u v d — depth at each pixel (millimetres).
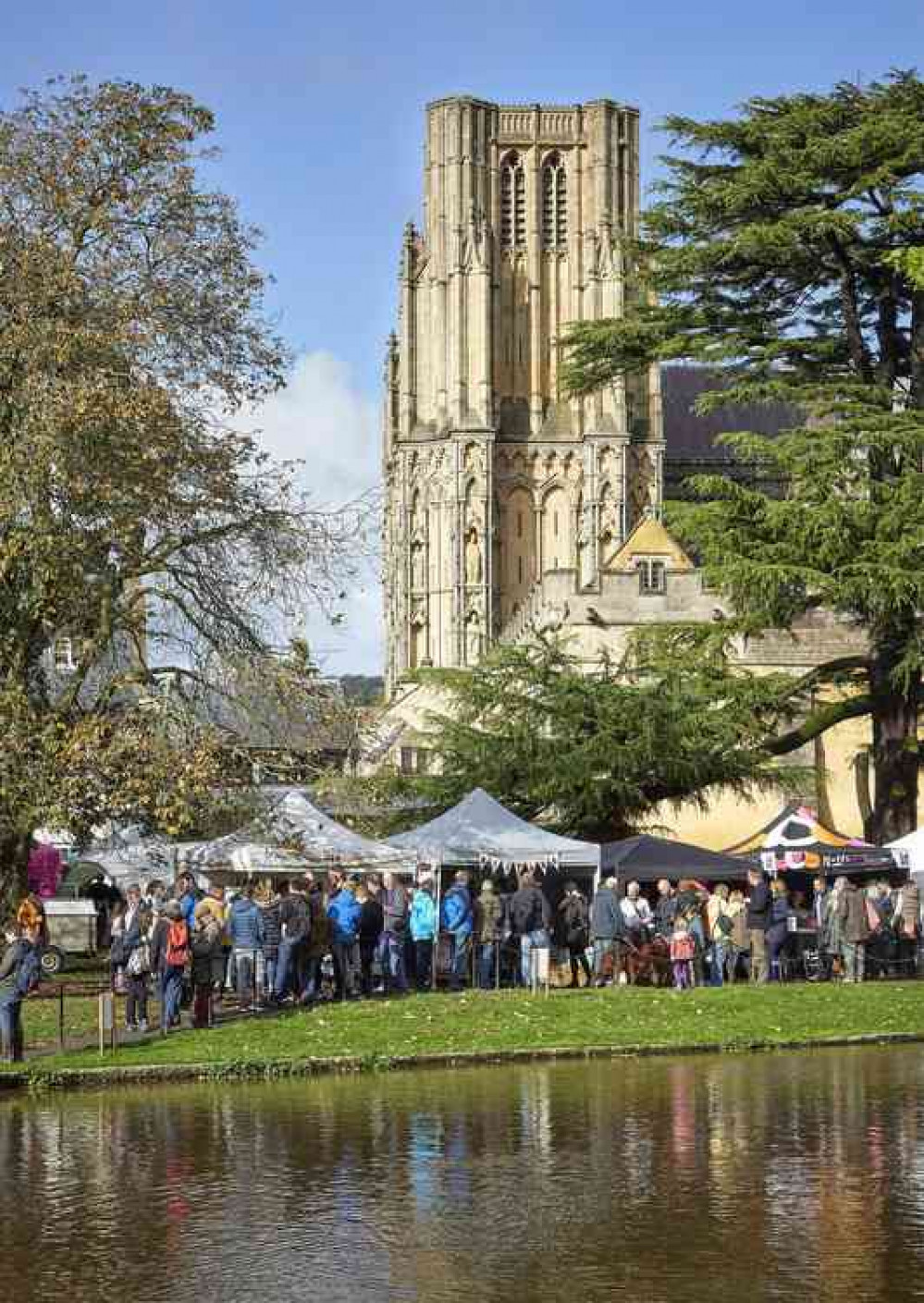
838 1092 25453
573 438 147750
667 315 53281
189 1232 16906
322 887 41875
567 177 150750
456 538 144250
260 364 40938
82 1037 31625
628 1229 16828
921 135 49875
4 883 37688
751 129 51844
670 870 43094
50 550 35531
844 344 52406
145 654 39594
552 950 45062
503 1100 24922
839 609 49531
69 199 39406
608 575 64438
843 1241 16312
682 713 49656
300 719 39781
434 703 74312
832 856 44906
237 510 39719
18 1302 14562
